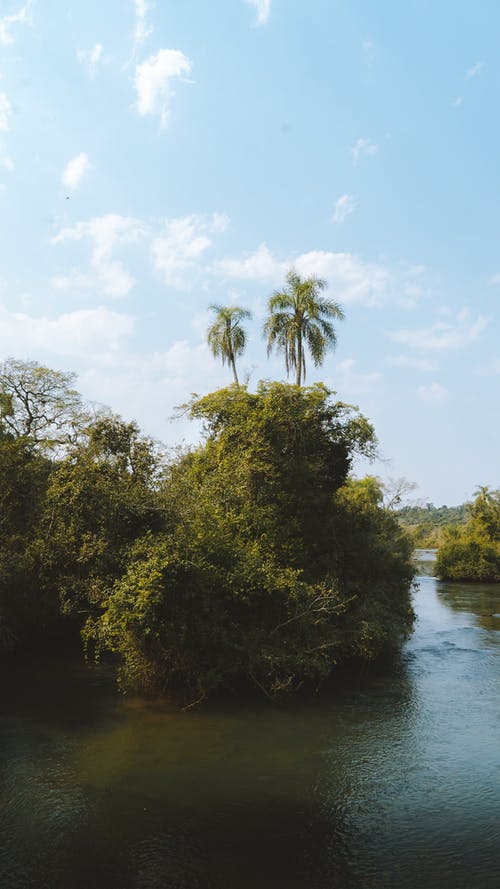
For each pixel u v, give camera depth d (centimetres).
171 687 1608
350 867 804
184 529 1728
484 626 2855
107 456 2202
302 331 3875
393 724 1400
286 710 1498
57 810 955
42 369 3947
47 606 2159
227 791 1034
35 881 765
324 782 1077
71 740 1270
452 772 1129
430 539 12912
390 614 2197
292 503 2283
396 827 917
